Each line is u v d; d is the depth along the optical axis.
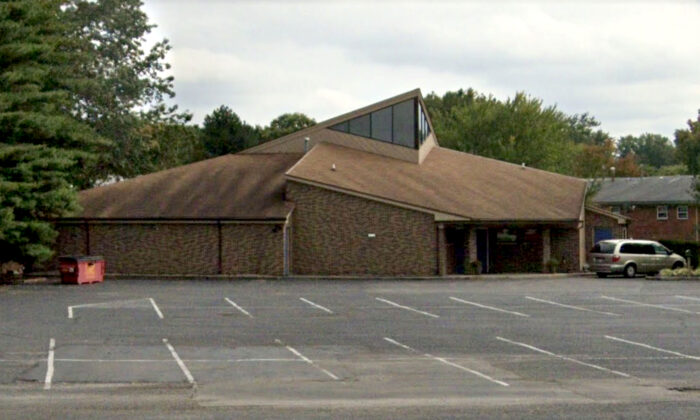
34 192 39.22
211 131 86.06
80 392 15.16
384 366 18.30
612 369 17.89
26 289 36.78
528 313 28.36
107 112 51.41
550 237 46.88
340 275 43.81
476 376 17.05
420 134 53.19
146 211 45.03
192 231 44.28
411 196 44.91
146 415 12.84
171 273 44.28
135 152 53.94
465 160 55.59
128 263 44.72
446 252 44.31
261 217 43.38
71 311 28.55
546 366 18.30
